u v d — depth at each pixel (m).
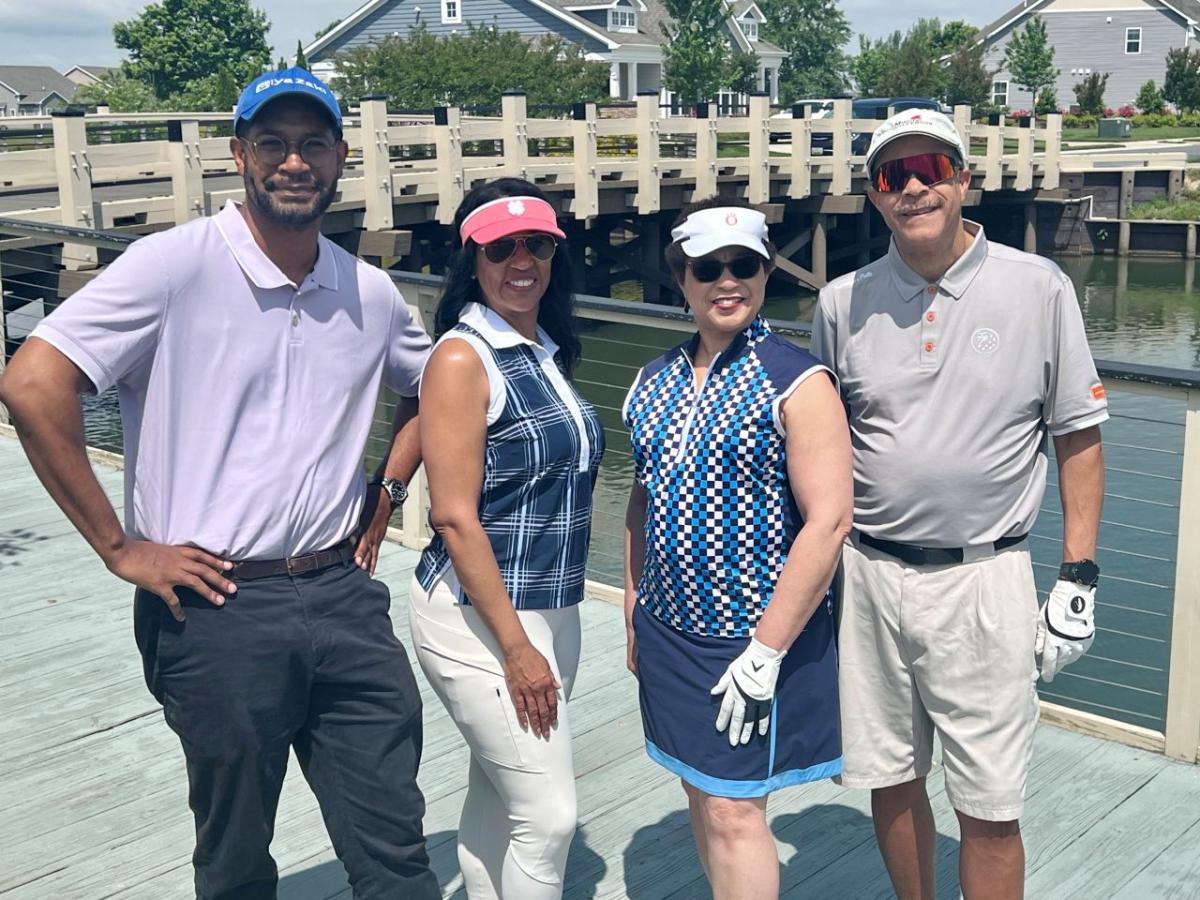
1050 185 27.45
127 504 2.35
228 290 2.25
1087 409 2.38
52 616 4.70
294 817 3.35
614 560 7.98
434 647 2.48
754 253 2.31
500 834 2.61
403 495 2.59
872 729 2.61
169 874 3.08
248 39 79.94
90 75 101.12
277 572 2.29
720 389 2.36
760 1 80.69
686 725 2.41
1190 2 51.88
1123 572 7.71
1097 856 3.05
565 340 2.61
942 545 2.46
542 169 16.00
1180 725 3.50
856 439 2.52
